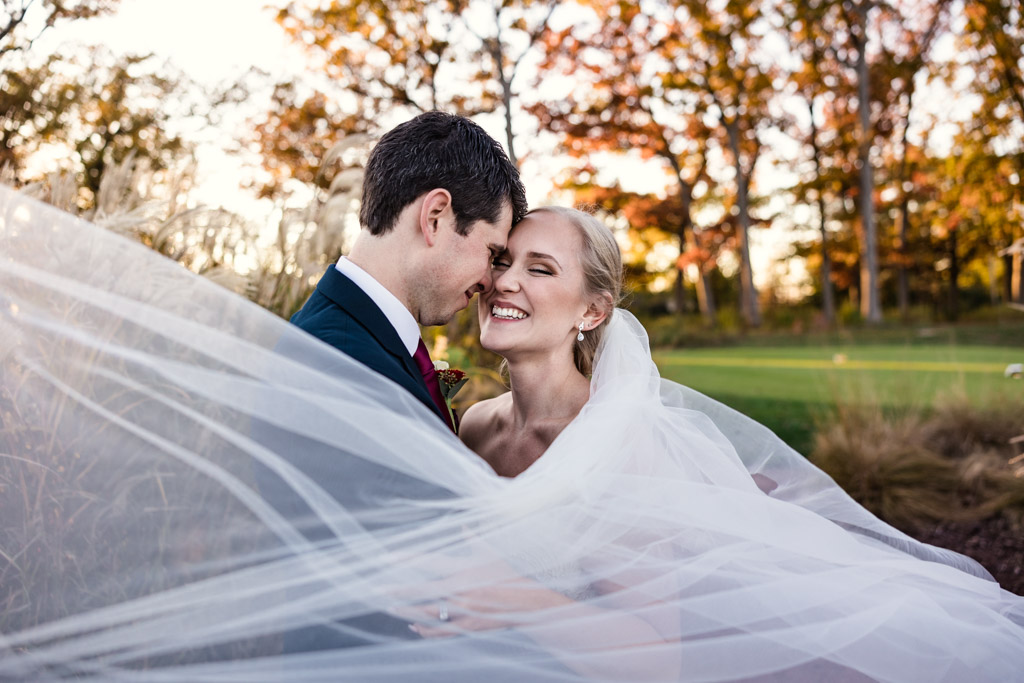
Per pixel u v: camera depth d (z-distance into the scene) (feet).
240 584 4.46
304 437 4.52
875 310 80.64
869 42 81.76
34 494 4.65
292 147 44.88
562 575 5.00
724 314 82.99
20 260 4.58
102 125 16.79
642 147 80.64
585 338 7.13
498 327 6.73
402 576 4.57
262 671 4.38
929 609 5.82
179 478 4.52
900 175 89.15
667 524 5.27
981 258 93.86
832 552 5.90
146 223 8.60
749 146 90.12
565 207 6.94
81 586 4.62
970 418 19.12
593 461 5.32
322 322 5.20
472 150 5.77
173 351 4.52
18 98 14.25
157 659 4.47
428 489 4.72
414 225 5.64
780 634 5.30
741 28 75.66
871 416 19.35
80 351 4.54
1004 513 14.35
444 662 4.56
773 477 7.47
